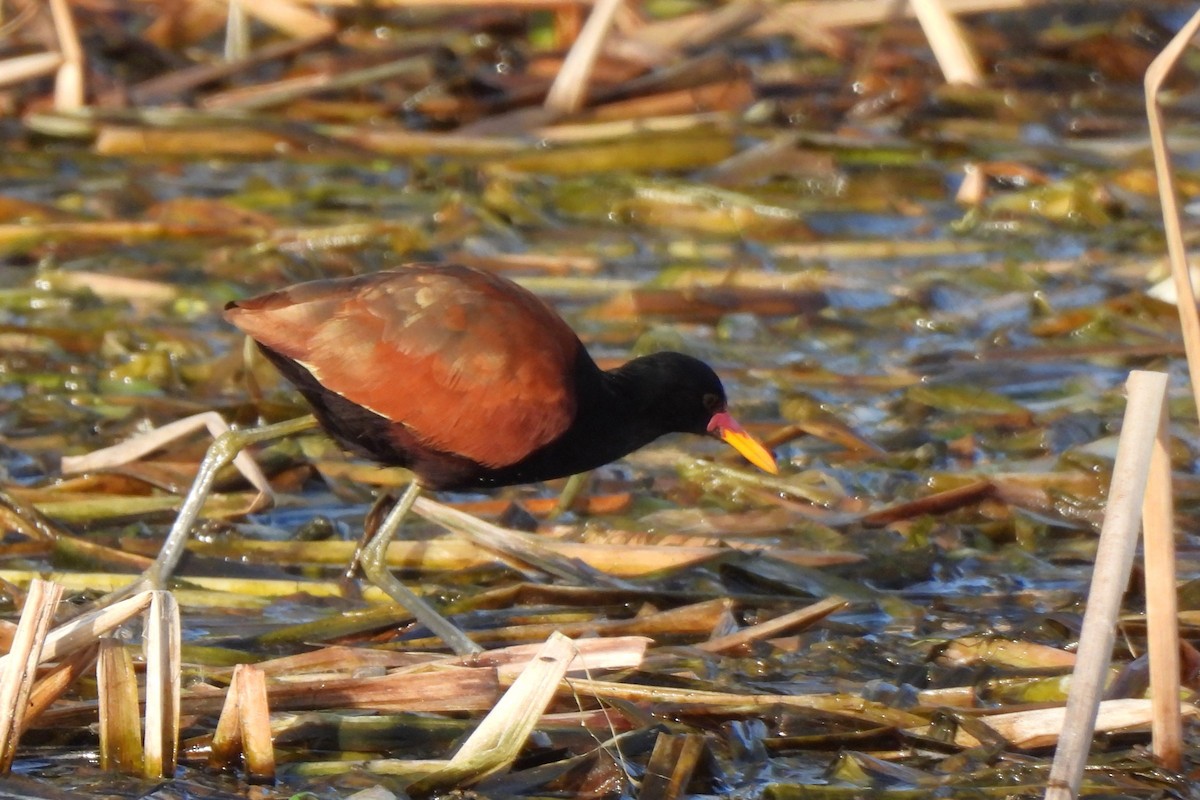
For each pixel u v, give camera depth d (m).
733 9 19.27
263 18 19.36
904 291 15.13
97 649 7.86
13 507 10.59
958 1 18.12
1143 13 20.64
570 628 9.52
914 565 10.59
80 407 12.66
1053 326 14.41
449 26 20.20
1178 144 18.30
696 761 7.96
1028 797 7.81
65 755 7.95
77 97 18.06
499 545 10.35
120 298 14.66
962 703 8.69
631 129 17.92
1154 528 7.64
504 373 9.38
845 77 19.50
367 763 7.88
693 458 12.04
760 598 10.01
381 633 9.52
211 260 15.42
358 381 9.20
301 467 11.79
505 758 7.76
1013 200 17.17
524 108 18.80
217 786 7.73
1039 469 11.88
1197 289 14.70
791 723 8.46
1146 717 8.05
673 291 14.75
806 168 17.59
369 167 17.84
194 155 17.88
